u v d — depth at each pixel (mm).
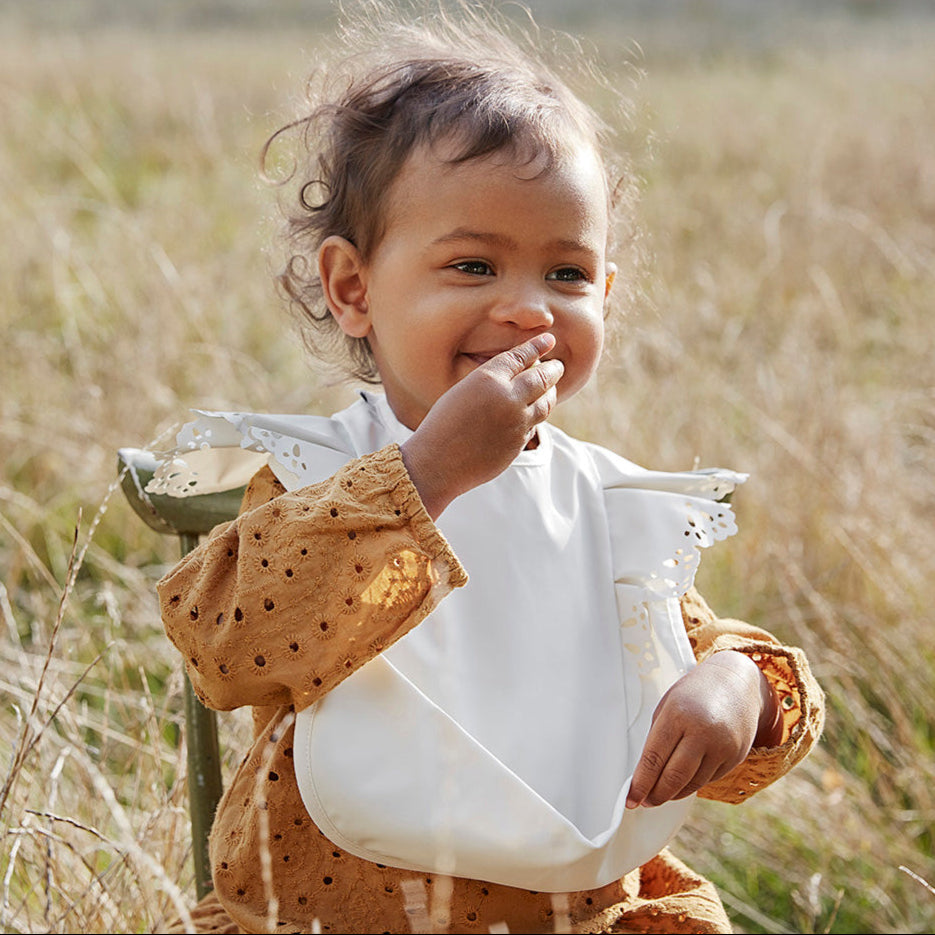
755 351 5379
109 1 24094
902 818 2965
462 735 1676
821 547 3838
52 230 6016
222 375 4695
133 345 4898
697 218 8102
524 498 1871
